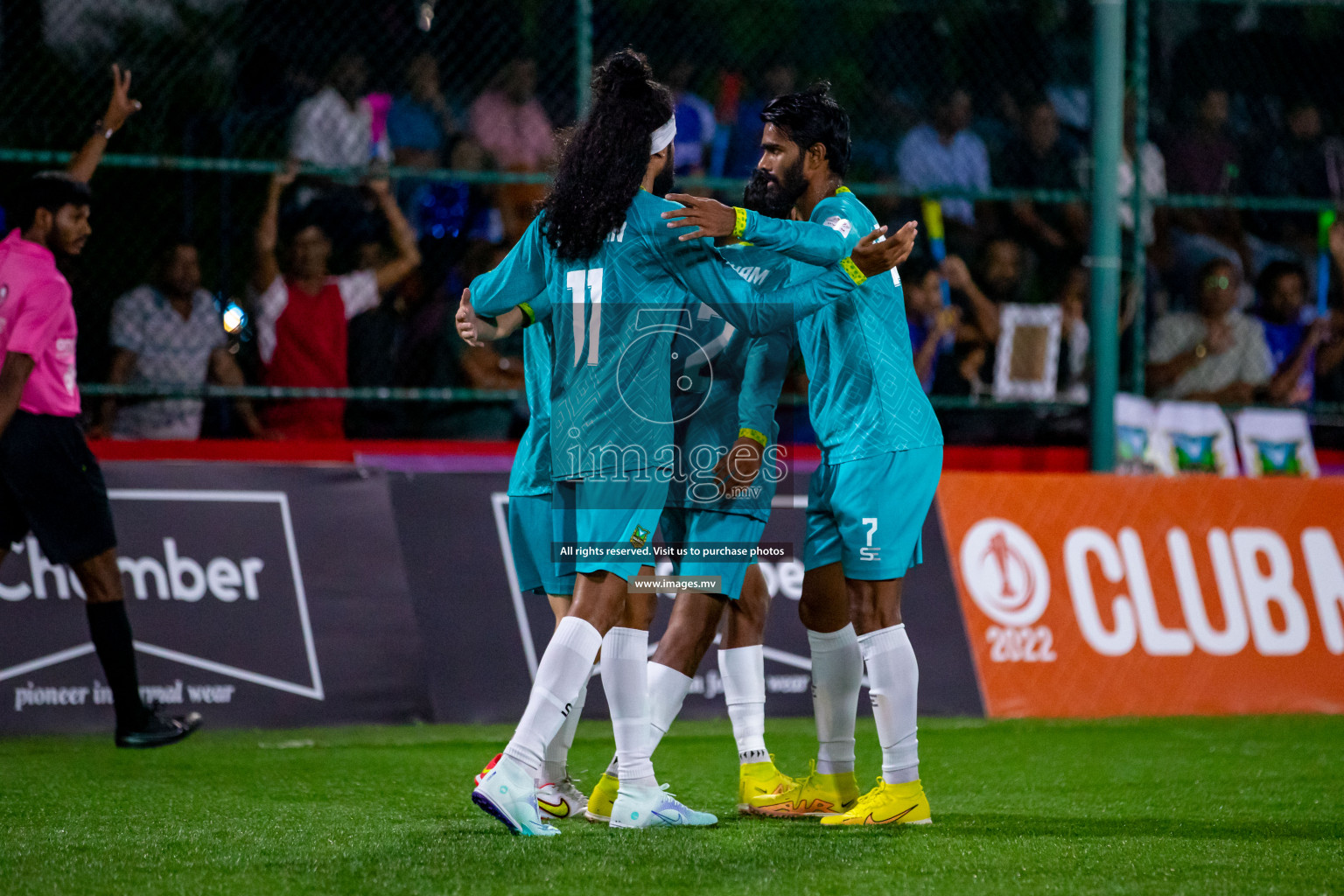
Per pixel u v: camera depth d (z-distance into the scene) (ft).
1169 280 94.07
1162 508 74.43
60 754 56.08
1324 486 77.00
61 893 31.73
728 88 94.38
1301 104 98.84
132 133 82.74
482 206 86.02
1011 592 71.26
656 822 40.45
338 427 78.69
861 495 41.16
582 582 39.04
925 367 85.56
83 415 74.64
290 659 64.08
